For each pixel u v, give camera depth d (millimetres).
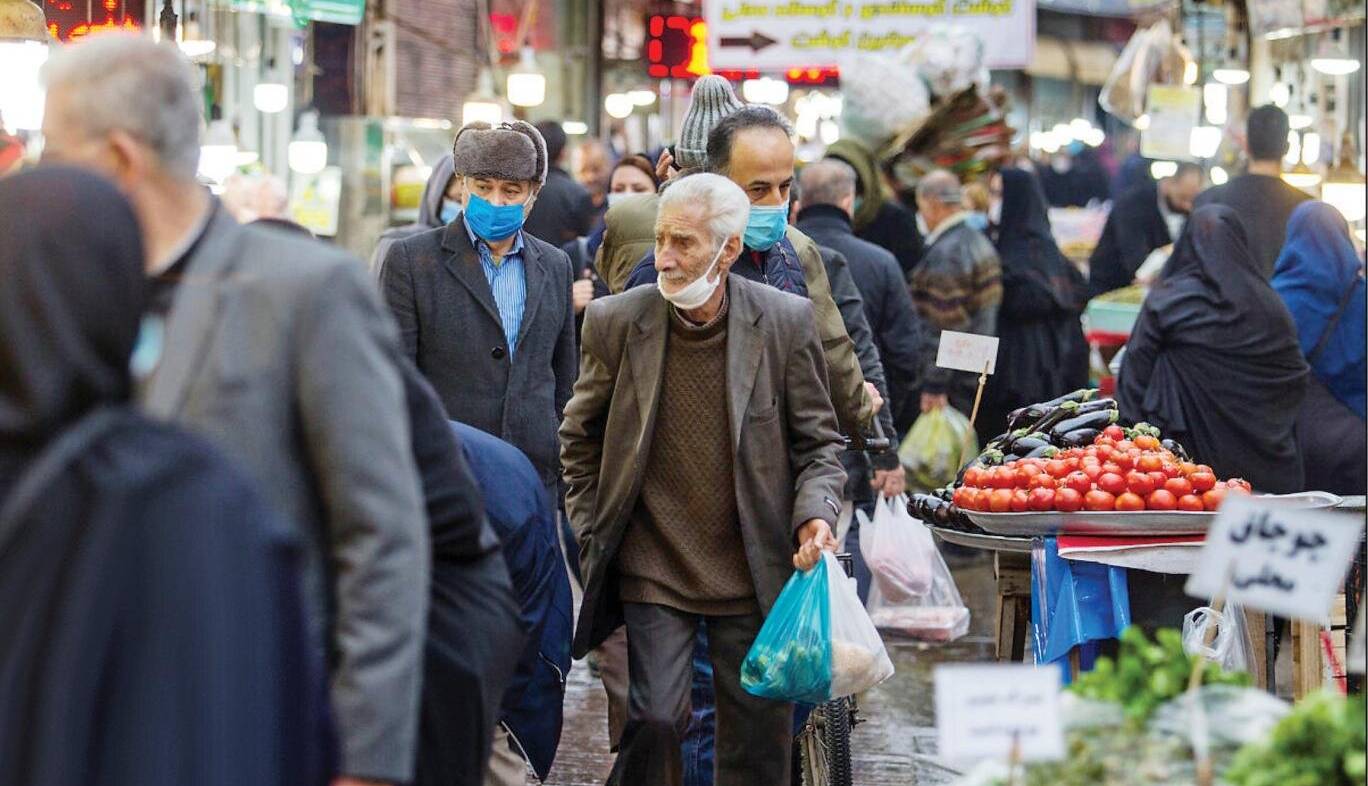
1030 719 9789
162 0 28141
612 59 58531
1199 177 43375
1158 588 16812
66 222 7582
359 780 9055
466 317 18922
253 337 9156
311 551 9281
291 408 9203
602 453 15219
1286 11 37656
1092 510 16344
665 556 15000
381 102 39375
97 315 7555
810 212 26359
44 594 7266
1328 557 10391
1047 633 16766
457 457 10734
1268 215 28688
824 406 15062
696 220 14258
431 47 42062
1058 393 34969
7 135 21391
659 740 14547
